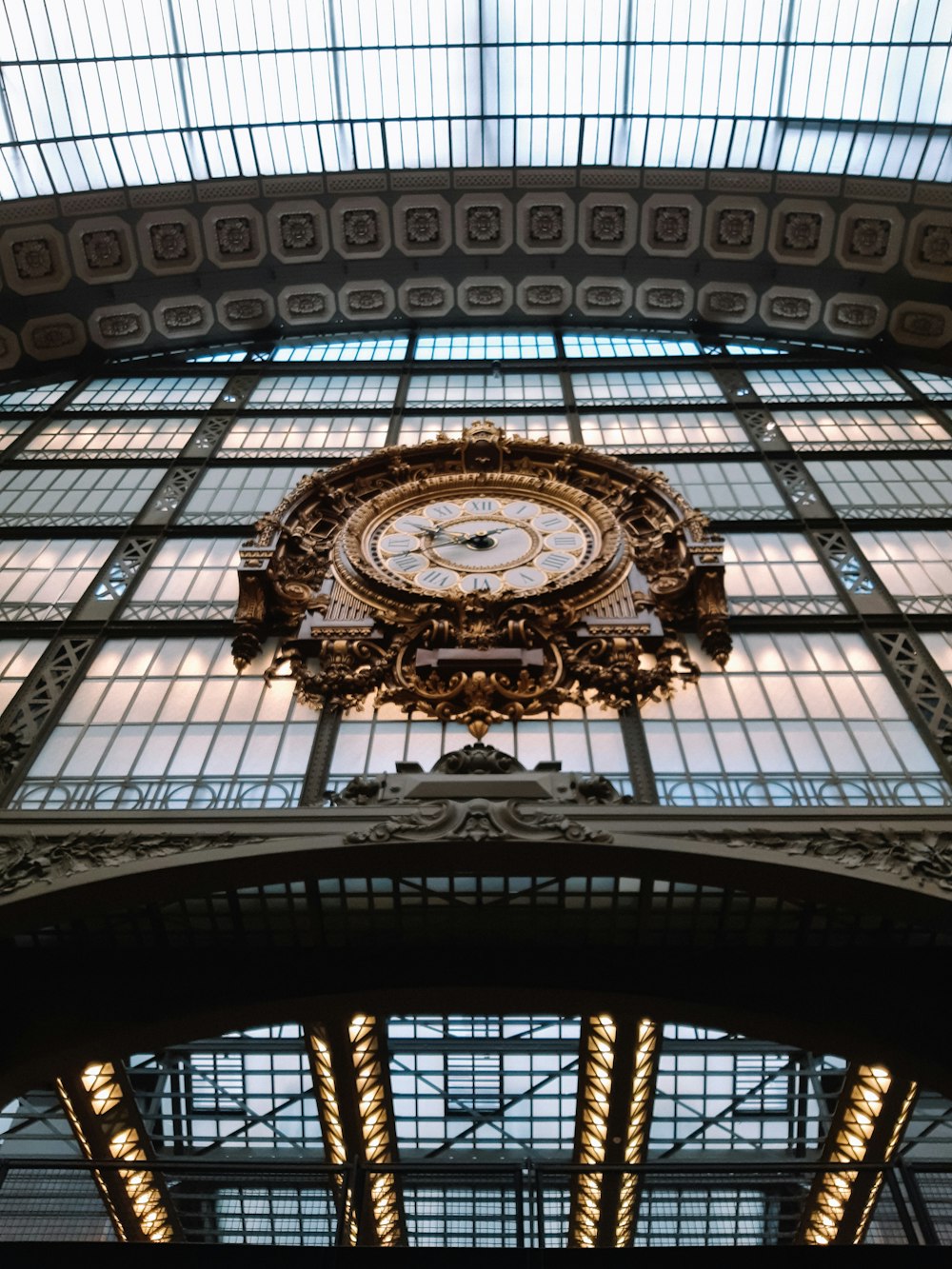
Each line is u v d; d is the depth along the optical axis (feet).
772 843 25.67
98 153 64.75
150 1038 26.27
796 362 62.80
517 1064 39.99
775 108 63.98
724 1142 36.81
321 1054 33.04
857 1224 36.35
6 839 26.13
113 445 53.01
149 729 31.68
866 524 42.55
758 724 31.40
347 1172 22.26
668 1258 20.92
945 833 26.00
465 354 66.54
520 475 43.96
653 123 65.41
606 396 58.39
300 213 67.82
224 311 68.85
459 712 31.81
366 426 54.24
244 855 25.14
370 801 27.71
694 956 27.27
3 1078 25.58
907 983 26.71
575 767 29.71
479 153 67.00
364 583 37.11
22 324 64.54
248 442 52.80
